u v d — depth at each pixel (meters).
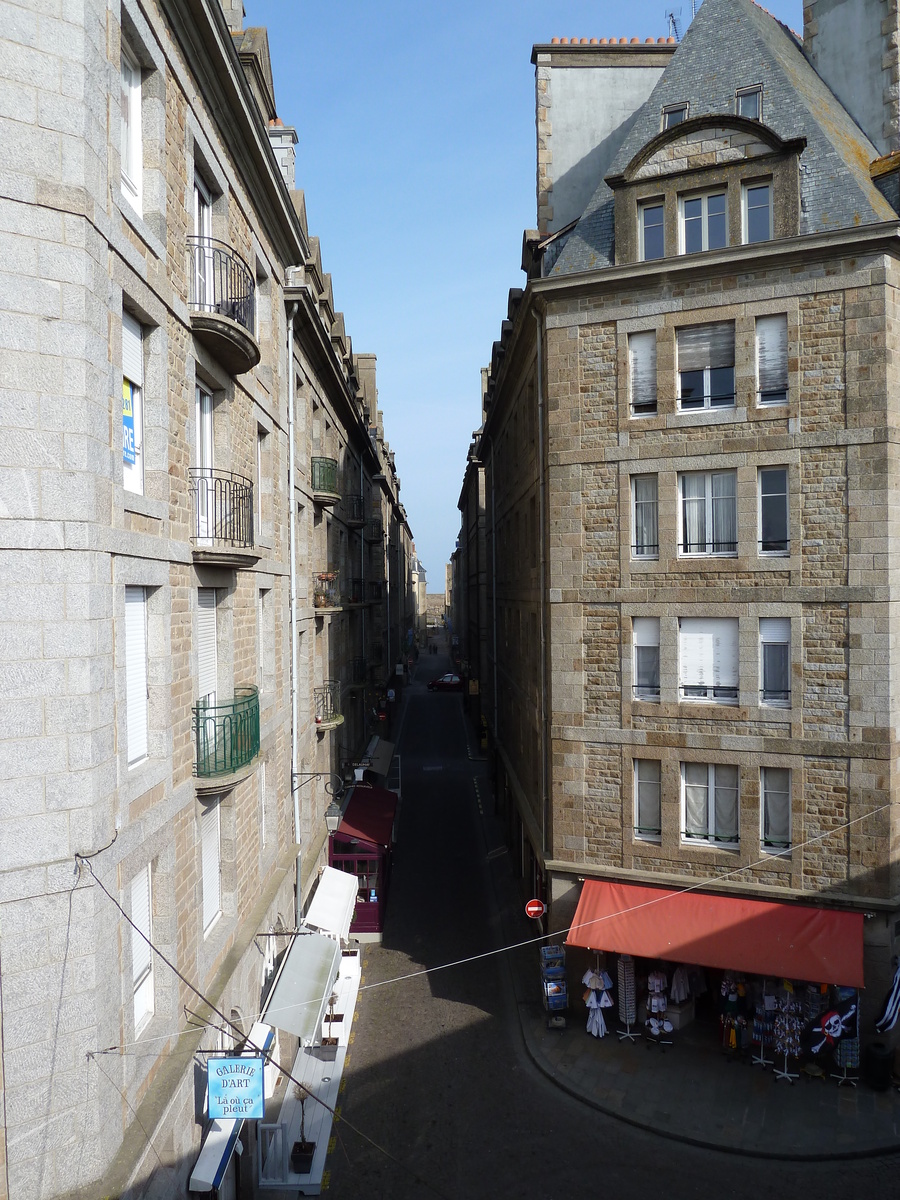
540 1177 11.41
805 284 13.79
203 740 10.33
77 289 6.74
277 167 13.70
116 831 7.43
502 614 29.86
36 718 6.62
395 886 23.28
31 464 6.60
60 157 6.68
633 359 15.23
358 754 30.05
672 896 14.80
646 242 15.18
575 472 15.62
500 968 18.00
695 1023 15.52
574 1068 14.02
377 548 41.28
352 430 31.47
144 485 8.74
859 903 13.66
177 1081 8.39
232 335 10.55
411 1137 12.34
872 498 13.43
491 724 35.03
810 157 14.23
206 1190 8.79
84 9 6.81
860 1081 13.52
